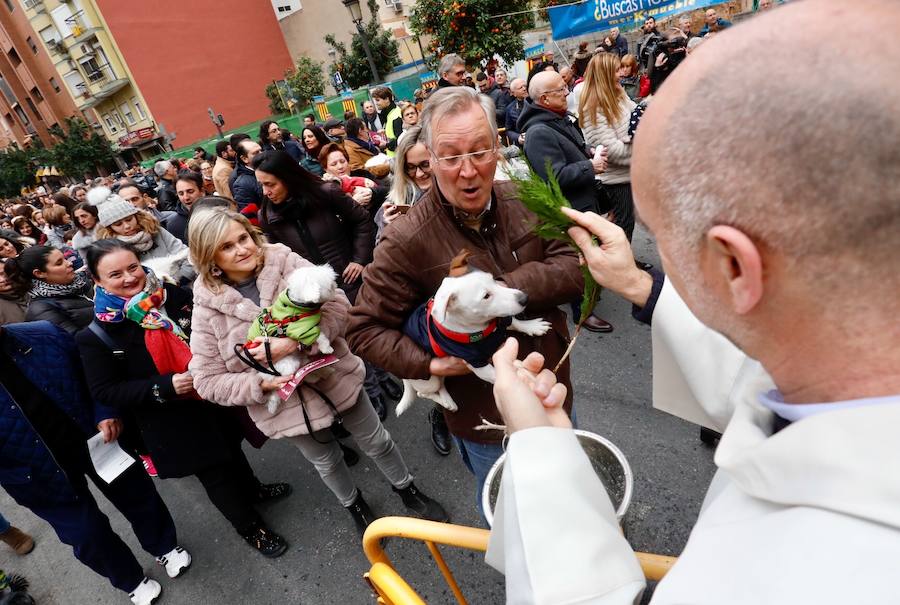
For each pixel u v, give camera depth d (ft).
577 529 1.81
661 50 24.08
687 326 3.00
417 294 4.94
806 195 1.11
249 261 6.45
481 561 7.10
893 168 1.03
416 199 8.16
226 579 7.88
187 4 79.00
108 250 6.52
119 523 9.66
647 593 2.91
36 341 6.68
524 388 2.41
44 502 6.65
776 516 1.26
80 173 82.02
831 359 1.32
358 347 4.99
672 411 3.37
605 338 10.87
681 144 1.35
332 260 9.60
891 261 1.10
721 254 1.38
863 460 1.11
